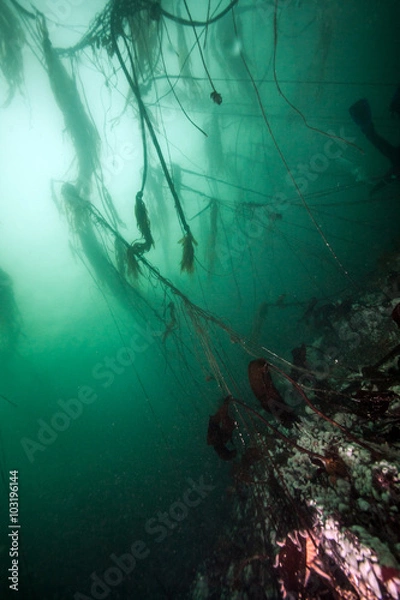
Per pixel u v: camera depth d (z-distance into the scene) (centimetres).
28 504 503
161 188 607
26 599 382
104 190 541
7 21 379
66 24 416
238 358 562
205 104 590
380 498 198
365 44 642
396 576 154
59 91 428
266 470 305
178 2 459
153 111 540
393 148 547
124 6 300
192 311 343
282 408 262
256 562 260
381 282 470
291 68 636
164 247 672
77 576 386
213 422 281
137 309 598
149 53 401
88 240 543
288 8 534
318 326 479
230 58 552
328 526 206
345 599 180
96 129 484
